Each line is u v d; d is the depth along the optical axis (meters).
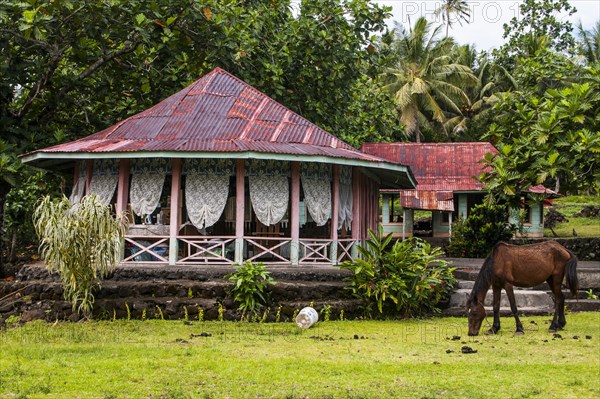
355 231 15.26
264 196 13.56
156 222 16.22
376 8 20.30
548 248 10.89
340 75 19.91
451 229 25.50
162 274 12.61
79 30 16.09
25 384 7.18
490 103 46.50
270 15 20.09
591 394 6.92
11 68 15.52
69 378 7.43
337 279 13.05
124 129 14.76
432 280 12.68
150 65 17.83
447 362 8.42
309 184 13.96
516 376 7.66
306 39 19.44
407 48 45.75
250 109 14.99
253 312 11.90
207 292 12.14
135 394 6.83
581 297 14.05
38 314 11.79
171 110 14.94
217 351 9.00
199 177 13.57
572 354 8.99
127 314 11.91
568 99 11.85
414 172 27.67
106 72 18.42
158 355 8.62
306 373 7.73
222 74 15.91
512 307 10.78
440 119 44.72
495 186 12.08
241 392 6.93
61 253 10.94
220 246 14.36
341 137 22.66
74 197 14.86
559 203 37.44
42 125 17.50
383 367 8.07
